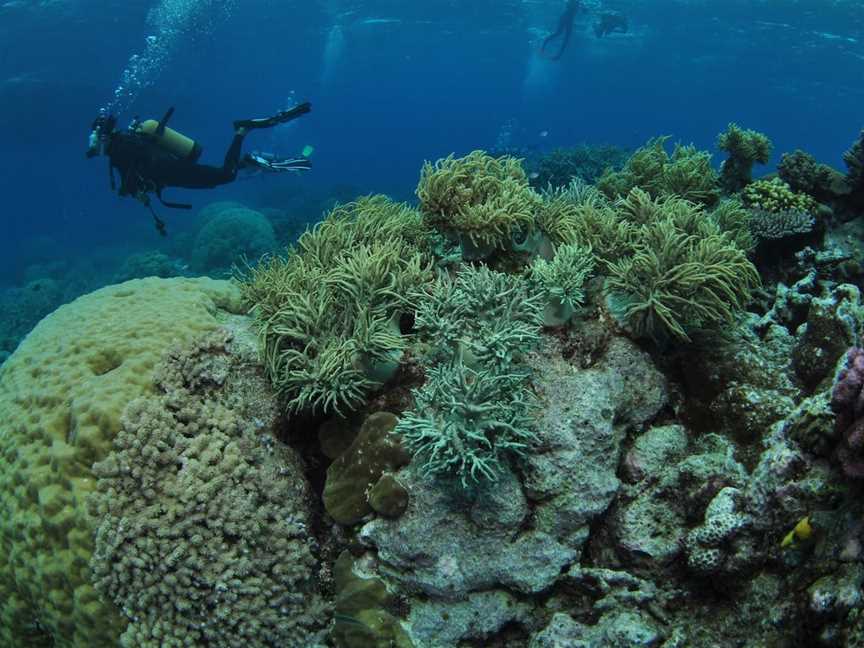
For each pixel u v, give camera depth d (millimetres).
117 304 3990
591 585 2906
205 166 6078
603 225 3611
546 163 11023
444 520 2961
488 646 3008
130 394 3314
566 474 2945
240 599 2982
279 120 6125
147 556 2895
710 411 3303
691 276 3158
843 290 3053
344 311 3527
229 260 13625
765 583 2492
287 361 3430
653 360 3455
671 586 2809
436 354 3408
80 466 3137
